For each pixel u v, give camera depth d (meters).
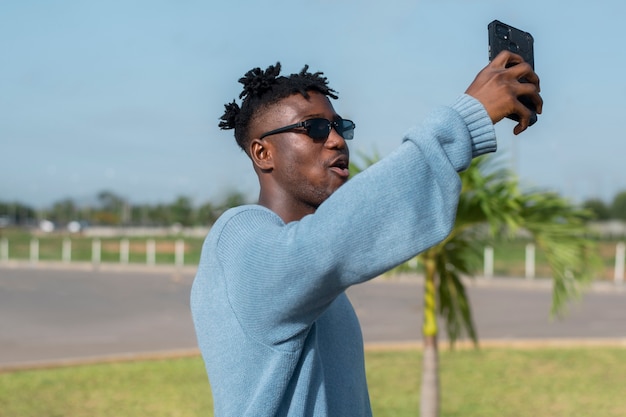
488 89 1.43
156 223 72.62
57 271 30.70
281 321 1.46
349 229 1.34
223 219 1.64
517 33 1.55
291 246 1.38
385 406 7.91
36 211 90.75
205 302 1.61
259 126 1.71
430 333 6.62
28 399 8.02
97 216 83.44
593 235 6.44
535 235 5.95
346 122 1.75
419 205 1.36
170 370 9.66
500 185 5.84
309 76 1.73
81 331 13.56
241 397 1.52
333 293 1.42
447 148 1.39
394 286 23.50
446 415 7.64
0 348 11.57
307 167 1.67
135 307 17.42
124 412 7.54
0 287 22.34
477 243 6.44
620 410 7.88
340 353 1.73
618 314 16.62
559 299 6.15
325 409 1.58
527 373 9.69
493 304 18.44
